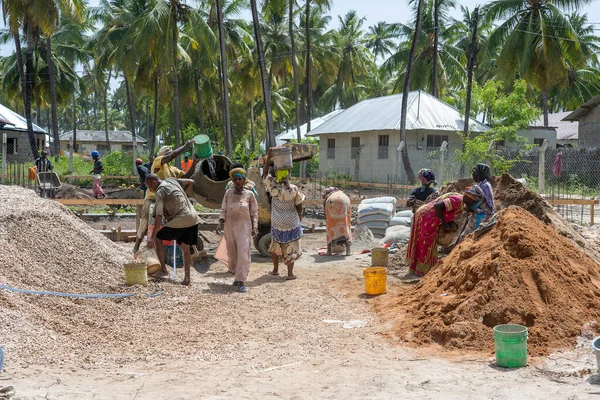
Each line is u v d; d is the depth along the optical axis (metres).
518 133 35.16
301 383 4.78
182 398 4.42
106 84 62.31
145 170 12.55
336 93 64.38
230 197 8.84
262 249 11.81
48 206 9.21
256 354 5.64
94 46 46.38
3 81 43.88
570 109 51.31
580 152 26.41
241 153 31.81
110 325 6.48
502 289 6.05
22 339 5.59
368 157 34.41
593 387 4.46
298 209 9.53
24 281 7.04
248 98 46.16
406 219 12.88
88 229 9.45
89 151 68.31
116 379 4.86
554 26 31.38
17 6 33.47
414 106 33.47
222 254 9.32
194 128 46.84
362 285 8.79
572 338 5.60
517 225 6.80
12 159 36.59
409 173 28.44
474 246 7.16
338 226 11.59
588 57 38.25
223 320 6.90
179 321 6.78
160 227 8.58
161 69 36.53
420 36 43.31
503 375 4.85
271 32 44.84
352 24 55.72
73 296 7.07
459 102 45.72
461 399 4.35
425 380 4.77
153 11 32.09
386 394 4.48
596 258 8.49
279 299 7.97
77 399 4.32
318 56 50.91
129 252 9.67
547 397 4.32
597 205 19.62
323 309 7.42
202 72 44.28
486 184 8.86
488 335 5.72
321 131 37.00
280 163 9.35
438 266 7.88
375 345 5.90
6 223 7.99
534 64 32.66
